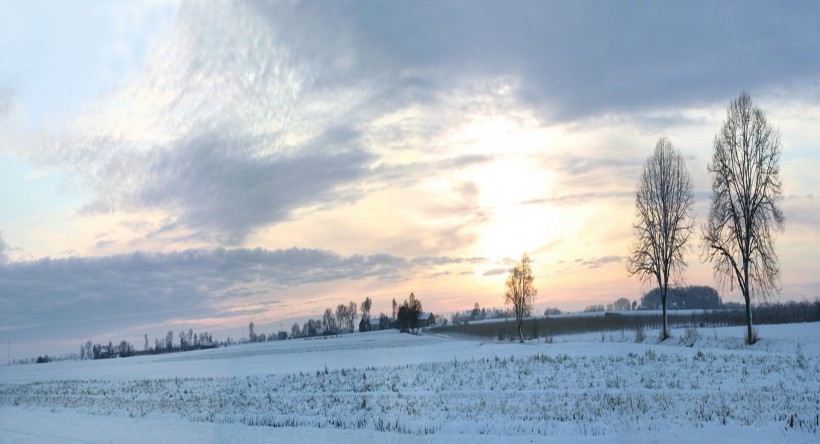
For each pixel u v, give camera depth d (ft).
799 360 106.93
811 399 71.87
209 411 81.56
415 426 62.34
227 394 105.40
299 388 109.19
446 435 56.90
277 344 483.92
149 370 227.81
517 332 332.39
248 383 125.49
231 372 174.09
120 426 69.00
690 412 65.00
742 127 152.25
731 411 64.23
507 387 91.71
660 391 81.71
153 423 70.69
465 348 230.89
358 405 80.33
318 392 100.68
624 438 52.80
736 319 271.69
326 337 599.57
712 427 56.44
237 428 64.64
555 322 371.35
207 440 57.06
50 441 60.80
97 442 58.59
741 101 153.48
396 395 89.10
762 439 50.96
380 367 144.46
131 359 420.77
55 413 88.53
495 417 66.03
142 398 106.73
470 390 90.74
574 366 112.27
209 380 139.85
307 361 220.02
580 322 348.18
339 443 54.08
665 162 184.14
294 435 58.75
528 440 52.90
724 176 154.30
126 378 179.52
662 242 181.68
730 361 110.32
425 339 397.80
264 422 70.03
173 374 187.01
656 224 183.42
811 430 53.31
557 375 101.65
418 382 104.37
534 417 65.16
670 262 180.55
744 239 151.94
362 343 394.73
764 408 66.54
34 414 88.33
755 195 150.20
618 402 72.59
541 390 86.89
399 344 339.36
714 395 76.07
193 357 340.80
